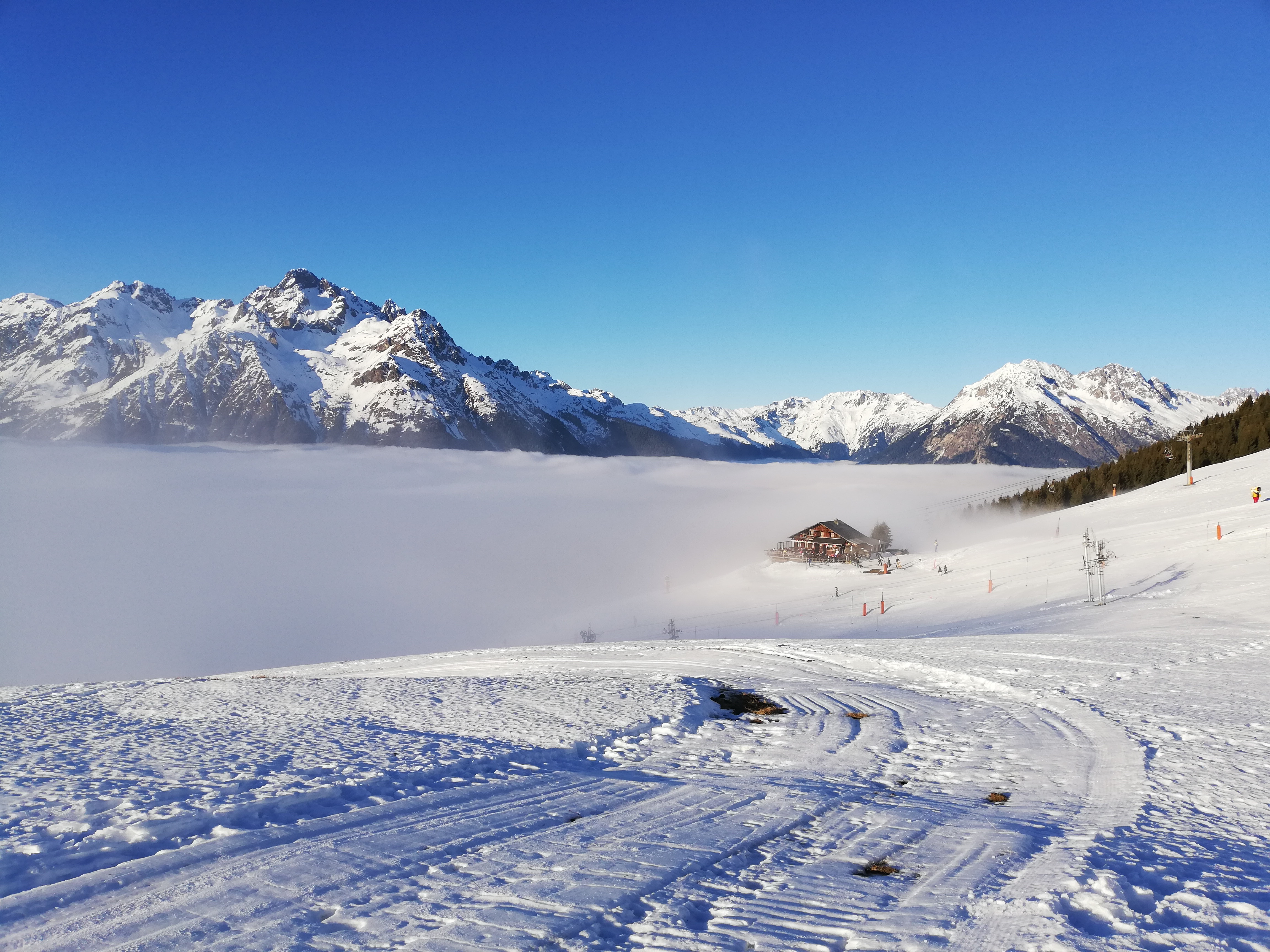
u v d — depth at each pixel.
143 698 21.70
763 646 28.70
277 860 7.48
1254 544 43.28
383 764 11.37
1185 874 6.73
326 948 5.60
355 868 7.26
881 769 11.33
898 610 56.16
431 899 6.51
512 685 20.56
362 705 18.08
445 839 8.13
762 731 14.34
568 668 25.33
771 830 8.43
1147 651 22.28
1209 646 22.52
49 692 25.02
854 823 8.66
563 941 5.68
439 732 14.30
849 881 6.88
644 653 28.28
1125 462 109.12
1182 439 97.00
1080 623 33.25
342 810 9.27
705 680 20.41
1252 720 12.94
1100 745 11.95
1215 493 63.69
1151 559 47.47
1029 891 6.44
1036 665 20.61
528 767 11.60
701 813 9.09
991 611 46.12
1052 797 9.48
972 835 8.08
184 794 9.66
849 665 23.19
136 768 11.34
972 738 13.16
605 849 7.80
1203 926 5.66
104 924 6.04
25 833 8.23
